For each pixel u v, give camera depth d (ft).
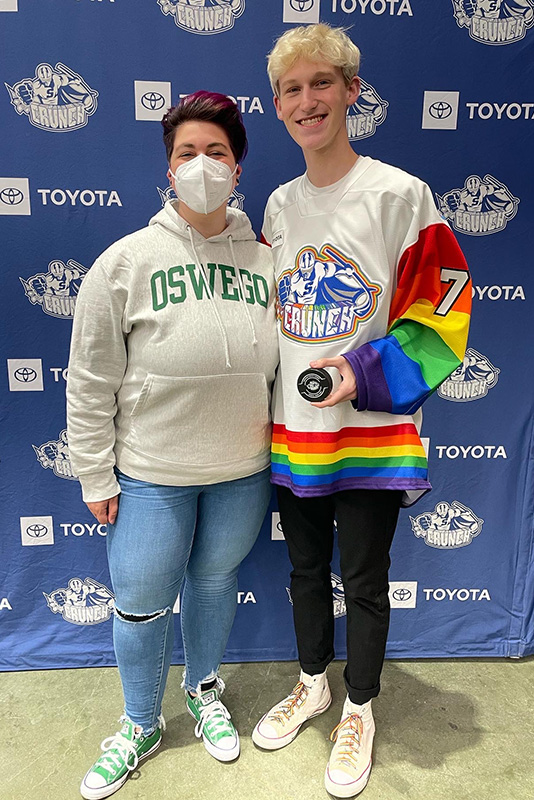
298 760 4.88
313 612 4.89
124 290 3.91
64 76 4.79
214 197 3.88
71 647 5.93
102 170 5.00
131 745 4.73
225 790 4.61
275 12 4.77
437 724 5.24
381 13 4.81
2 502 5.59
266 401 4.34
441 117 5.02
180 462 4.14
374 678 4.65
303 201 4.24
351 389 3.88
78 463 4.18
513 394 5.61
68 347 5.34
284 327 4.25
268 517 5.81
